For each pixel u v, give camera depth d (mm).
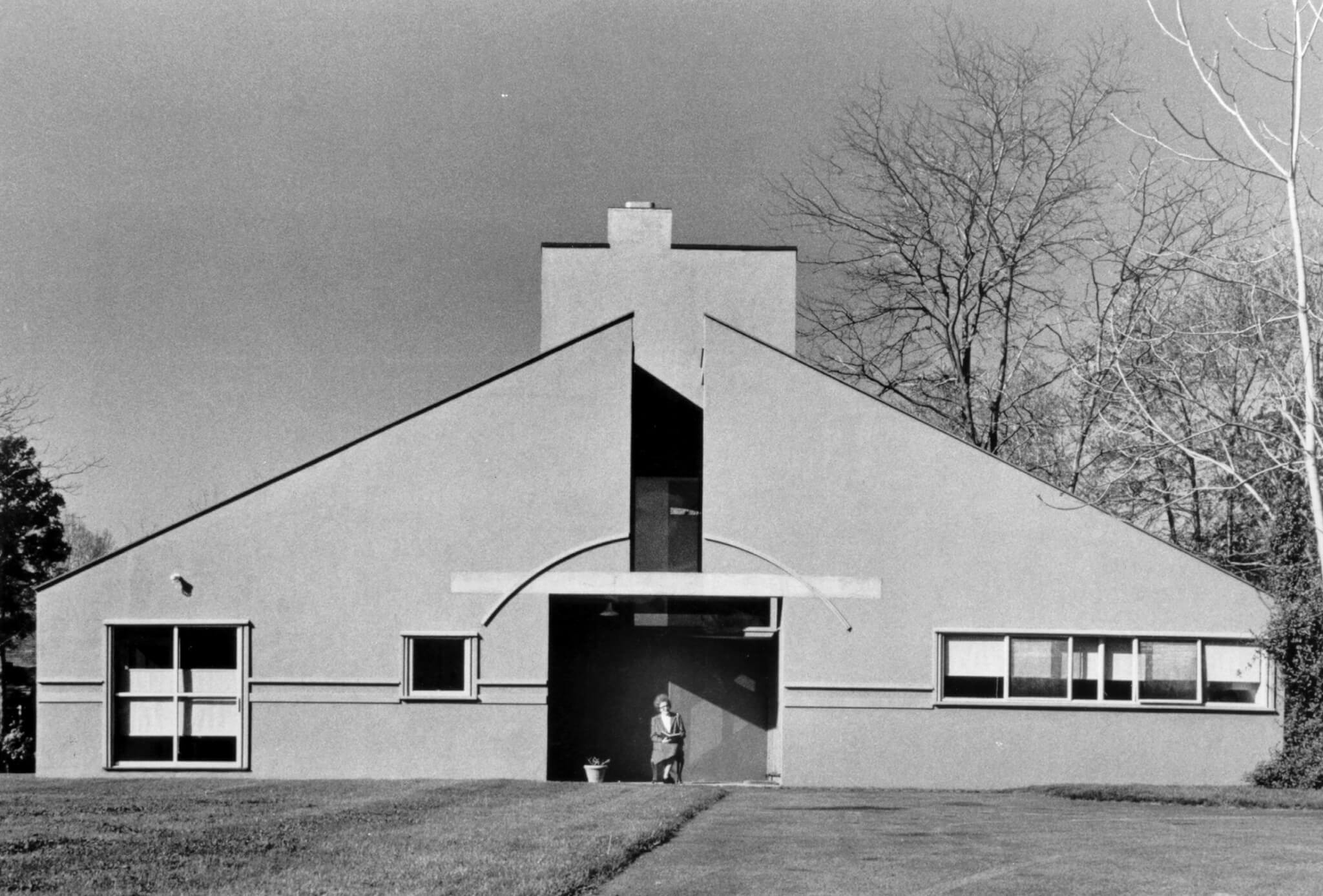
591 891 10617
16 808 15242
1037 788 22016
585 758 25938
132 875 10789
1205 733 23031
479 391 23500
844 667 23203
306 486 23312
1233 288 28406
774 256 28859
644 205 29094
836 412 23562
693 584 23266
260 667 23016
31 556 49594
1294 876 11398
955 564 23344
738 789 21500
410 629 23125
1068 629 23203
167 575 23109
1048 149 38094
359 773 22859
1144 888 10742
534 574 23234
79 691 22922
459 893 10195
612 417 23500
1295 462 19516
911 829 14875
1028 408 39125
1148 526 35500
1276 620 22578
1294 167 18172
